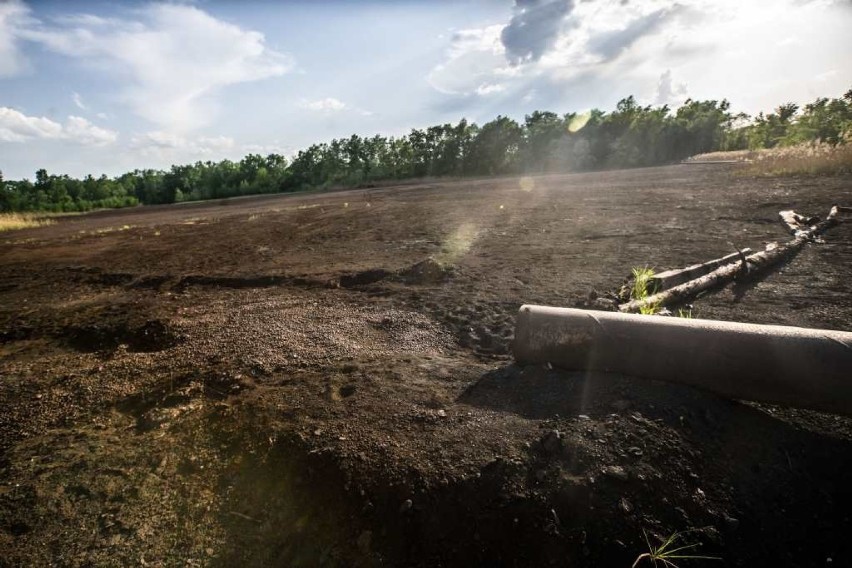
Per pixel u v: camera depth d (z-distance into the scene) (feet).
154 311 19.40
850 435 8.21
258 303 19.24
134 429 10.63
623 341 9.71
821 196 32.94
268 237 40.52
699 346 9.04
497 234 30.99
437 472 7.90
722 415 8.66
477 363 12.05
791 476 7.51
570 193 56.54
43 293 26.23
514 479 7.64
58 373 14.21
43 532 8.05
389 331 14.90
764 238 23.04
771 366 8.46
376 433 9.06
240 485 8.58
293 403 10.48
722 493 7.22
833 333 8.37
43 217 111.24
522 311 10.98
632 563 6.55
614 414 8.63
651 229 27.86
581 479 7.43
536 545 6.93
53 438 10.63
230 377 12.20
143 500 8.54
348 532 7.58
